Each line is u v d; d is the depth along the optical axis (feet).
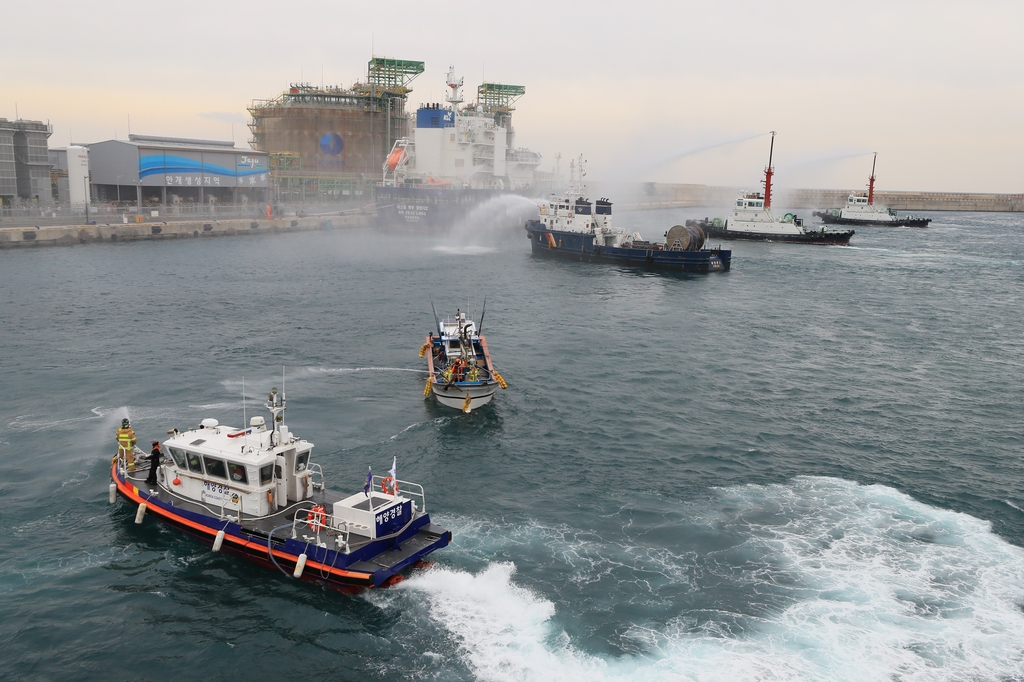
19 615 83.15
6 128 405.18
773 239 548.31
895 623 83.15
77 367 175.11
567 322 240.73
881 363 198.18
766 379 179.52
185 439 101.76
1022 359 205.46
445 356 170.91
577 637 80.64
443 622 83.20
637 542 99.91
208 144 588.09
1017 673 75.25
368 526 89.92
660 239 550.36
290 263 362.12
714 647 78.95
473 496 112.57
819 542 100.48
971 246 558.97
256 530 93.04
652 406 156.76
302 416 145.28
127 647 78.79
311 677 74.84
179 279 303.48
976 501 113.80
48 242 380.99
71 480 114.93
